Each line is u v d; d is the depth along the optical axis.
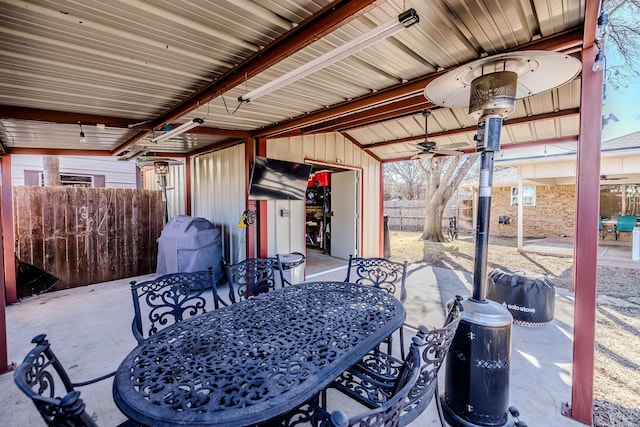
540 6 1.60
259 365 1.37
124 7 1.49
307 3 1.53
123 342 3.09
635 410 2.06
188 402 1.12
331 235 7.29
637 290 4.78
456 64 2.32
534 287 3.43
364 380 1.83
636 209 10.43
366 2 1.42
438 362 1.39
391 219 14.27
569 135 4.54
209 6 1.52
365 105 2.98
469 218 13.01
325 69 2.38
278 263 2.96
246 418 1.05
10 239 4.27
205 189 6.04
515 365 2.66
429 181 10.68
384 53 2.14
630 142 7.61
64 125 3.41
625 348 2.93
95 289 4.99
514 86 1.72
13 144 4.36
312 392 1.20
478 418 1.86
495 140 1.83
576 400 1.97
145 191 5.95
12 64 2.05
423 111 3.72
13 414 2.09
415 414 1.35
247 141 4.54
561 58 1.56
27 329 3.41
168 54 2.02
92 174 7.76
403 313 1.96
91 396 2.24
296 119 3.75
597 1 1.42
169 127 3.84
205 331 1.71
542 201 11.49
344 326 1.77
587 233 1.91
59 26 1.63
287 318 1.89
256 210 4.74
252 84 2.66
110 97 2.77
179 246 4.74
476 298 1.99
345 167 6.12
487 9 1.63
